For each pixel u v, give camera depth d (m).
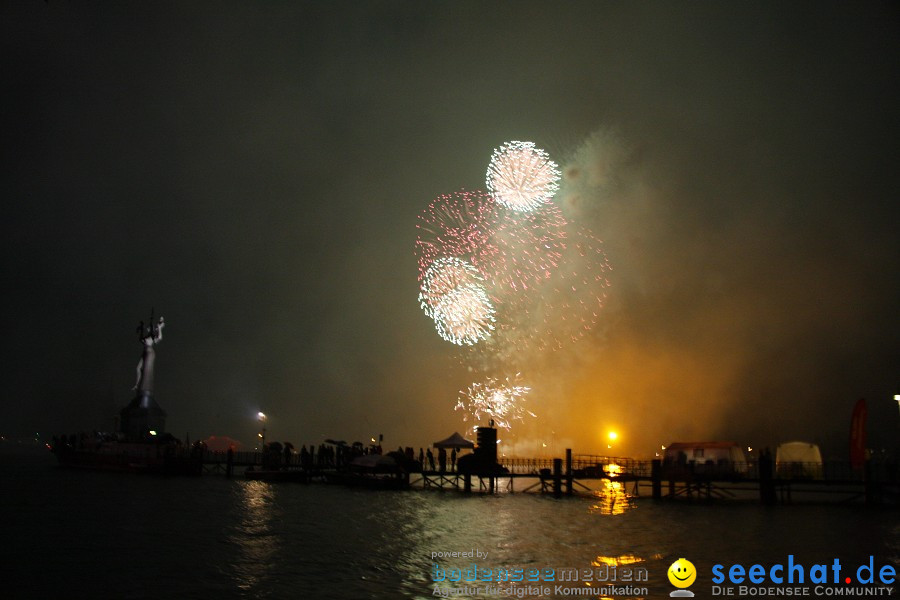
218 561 30.56
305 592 25.91
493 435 61.91
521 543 35.44
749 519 44.34
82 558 30.91
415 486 67.19
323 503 51.12
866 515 46.34
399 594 25.75
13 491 55.59
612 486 73.62
